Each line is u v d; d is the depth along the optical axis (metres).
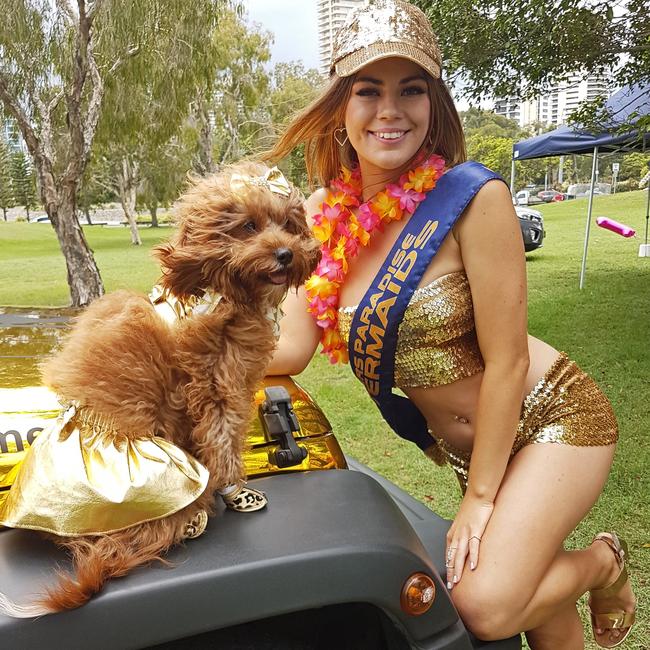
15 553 1.37
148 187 43.38
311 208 2.54
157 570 1.33
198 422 1.48
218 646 1.60
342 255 2.21
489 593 1.85
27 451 1.55
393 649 1.66
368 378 2.25
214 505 1.63
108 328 1.46
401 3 2.19
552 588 1.96
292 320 2.38
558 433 2.13
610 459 2.18
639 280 12.16
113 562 1.29
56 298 15.11
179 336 1.47
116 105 14.09
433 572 1.56
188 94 14.88
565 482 2.05
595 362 7.14
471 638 1.88
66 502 1.32
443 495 4.18
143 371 1.43
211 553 1.40
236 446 1.52
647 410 5.58
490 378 2.03
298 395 2.02
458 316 2.11
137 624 1.27
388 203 2.15
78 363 1.45
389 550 1.47
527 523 1.96
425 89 2.21
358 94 2.20
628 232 11.21
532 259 15.90
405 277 2.08
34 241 38.44
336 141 2.49
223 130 36.09
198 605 1.32
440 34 8.05
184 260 1.48
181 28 13.55
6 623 1.19
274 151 2.45
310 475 1.81
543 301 10.63
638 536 3.54
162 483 1.37
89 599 1.24
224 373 1.48
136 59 13.34
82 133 12.70
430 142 2.34
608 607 2.27
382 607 1.49
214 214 1.50
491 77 8.44
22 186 63.47
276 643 1.65
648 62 7.56
